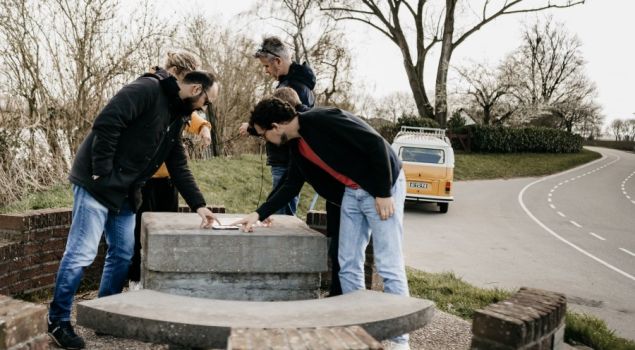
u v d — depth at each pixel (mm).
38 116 9078
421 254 8875
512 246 10031
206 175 12500
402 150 14375
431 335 3979
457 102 39781
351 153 3172
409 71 34531
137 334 2084
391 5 33500
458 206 15984
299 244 3203
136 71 10242
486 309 2490
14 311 2035
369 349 1739
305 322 2137
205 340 2047
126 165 3211
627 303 6516
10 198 7289
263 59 4711
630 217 15000
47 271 4242
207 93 3391
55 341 3184
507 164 30828
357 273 3473
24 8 8797
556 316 2617
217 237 3082
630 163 39812
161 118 3271
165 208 4309
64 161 9156
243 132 4348
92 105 9945
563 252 9727
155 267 3014
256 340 1771
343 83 26969
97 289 4520
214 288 3145
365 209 3305
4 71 8969
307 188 14211
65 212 4387
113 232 3486
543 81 48469
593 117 58188
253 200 11719
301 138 3275
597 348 4309
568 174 30000
